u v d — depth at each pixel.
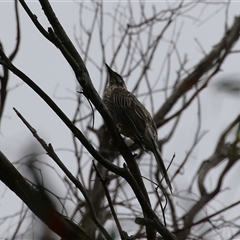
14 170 6.19
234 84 4.76
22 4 6.52
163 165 10.41
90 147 6.76
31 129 6.70
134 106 11.84
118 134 7.54
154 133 11.43
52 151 6.68
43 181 4.97
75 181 6.68
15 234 8.30
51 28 6.56
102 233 6.50
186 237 10.98
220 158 13.68
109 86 12.88
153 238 7.40
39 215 5.92
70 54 6.76
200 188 13.52
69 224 6.25
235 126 5.62
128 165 7.62
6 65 6.43
